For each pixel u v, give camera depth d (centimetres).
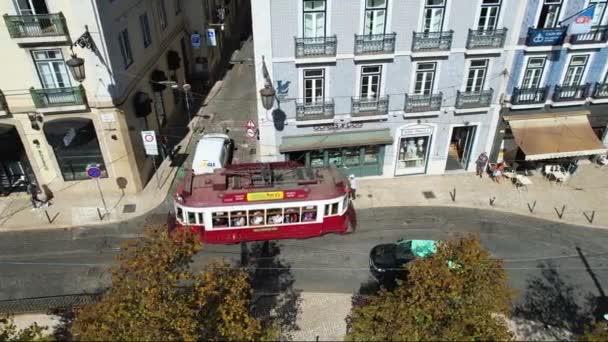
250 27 4819
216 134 2616
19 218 2130
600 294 1747
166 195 2298
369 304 1348
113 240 2003
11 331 1301
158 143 2595
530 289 1755
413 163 2445
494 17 2039
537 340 1546
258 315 1623
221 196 1741
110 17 1983
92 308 1172
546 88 2230
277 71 2044
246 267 1848
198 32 3325
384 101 2169
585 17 1952
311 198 1789
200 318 1169
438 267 1213
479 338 1118
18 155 2184
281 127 2202
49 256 1914
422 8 1966
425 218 2150
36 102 1980
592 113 2366
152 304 1080
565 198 2289
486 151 2431
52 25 1864
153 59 2572
